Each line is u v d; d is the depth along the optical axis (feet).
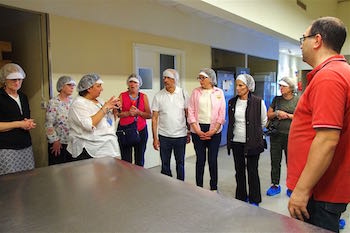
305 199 3.66
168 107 9.16
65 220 2.82
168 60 14.53
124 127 9.54
